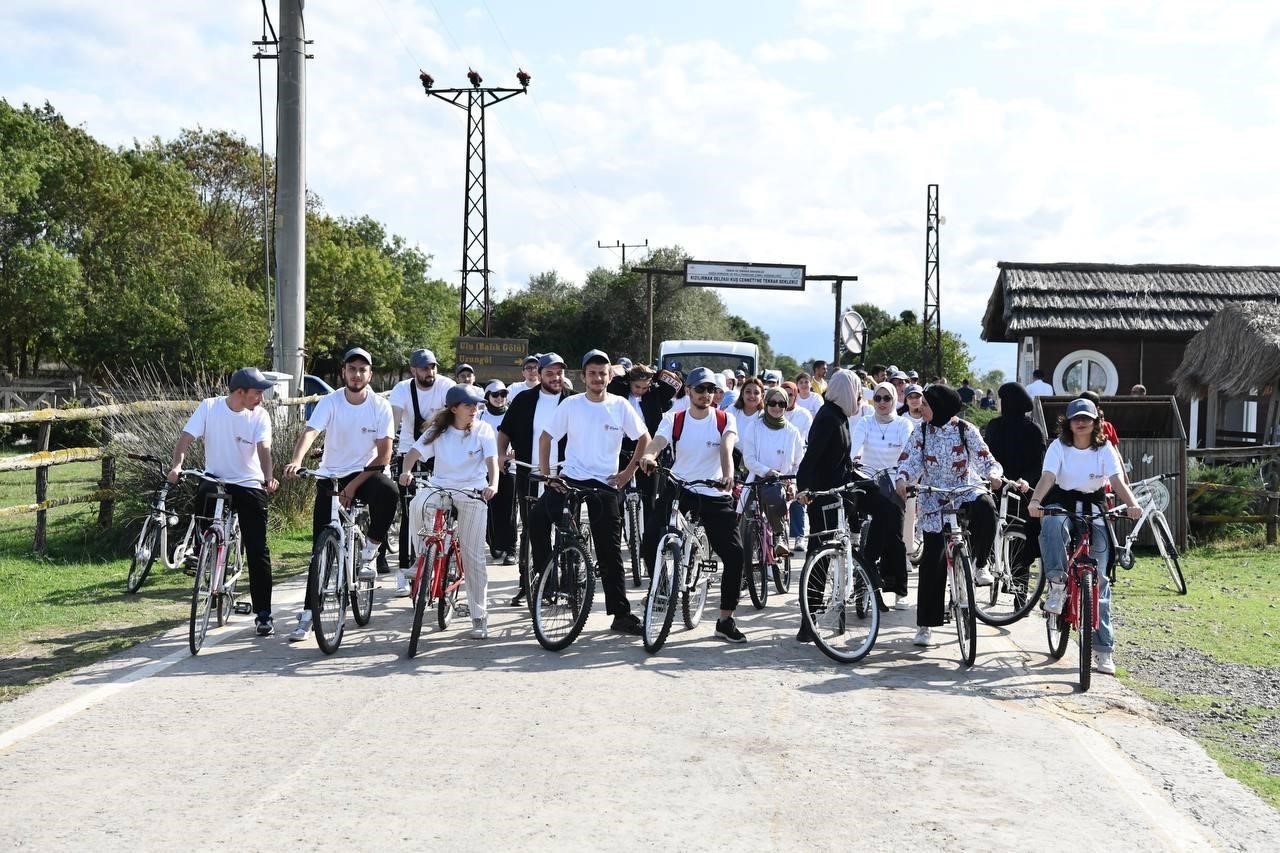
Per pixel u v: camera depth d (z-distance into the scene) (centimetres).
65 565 1105
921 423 805
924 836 454
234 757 539
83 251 4388
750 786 508
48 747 552
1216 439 2078
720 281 3831
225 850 429
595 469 818
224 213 5834
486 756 544
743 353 2567
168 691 659
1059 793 507
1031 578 921
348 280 6850
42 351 4481
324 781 506
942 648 822
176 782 504
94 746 554
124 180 4525
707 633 855
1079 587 739
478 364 3381
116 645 783
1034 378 2220
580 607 780
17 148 4269
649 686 686
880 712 638
